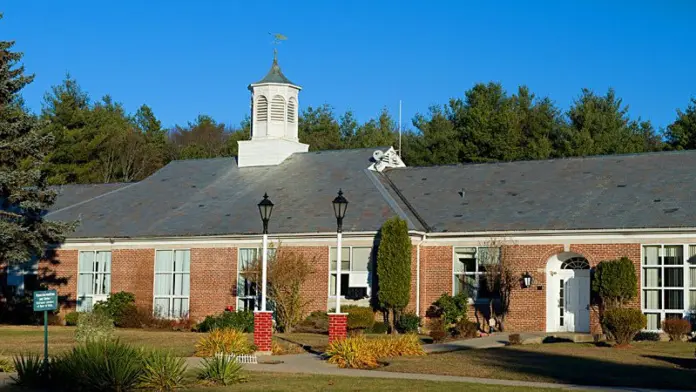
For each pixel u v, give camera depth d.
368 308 37.09
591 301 35.66
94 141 77.38
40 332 35.97
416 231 38.06
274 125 47.62
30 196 40.22
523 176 41.31
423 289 39.00
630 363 25.06
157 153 85.50
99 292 44.06
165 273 42.66
